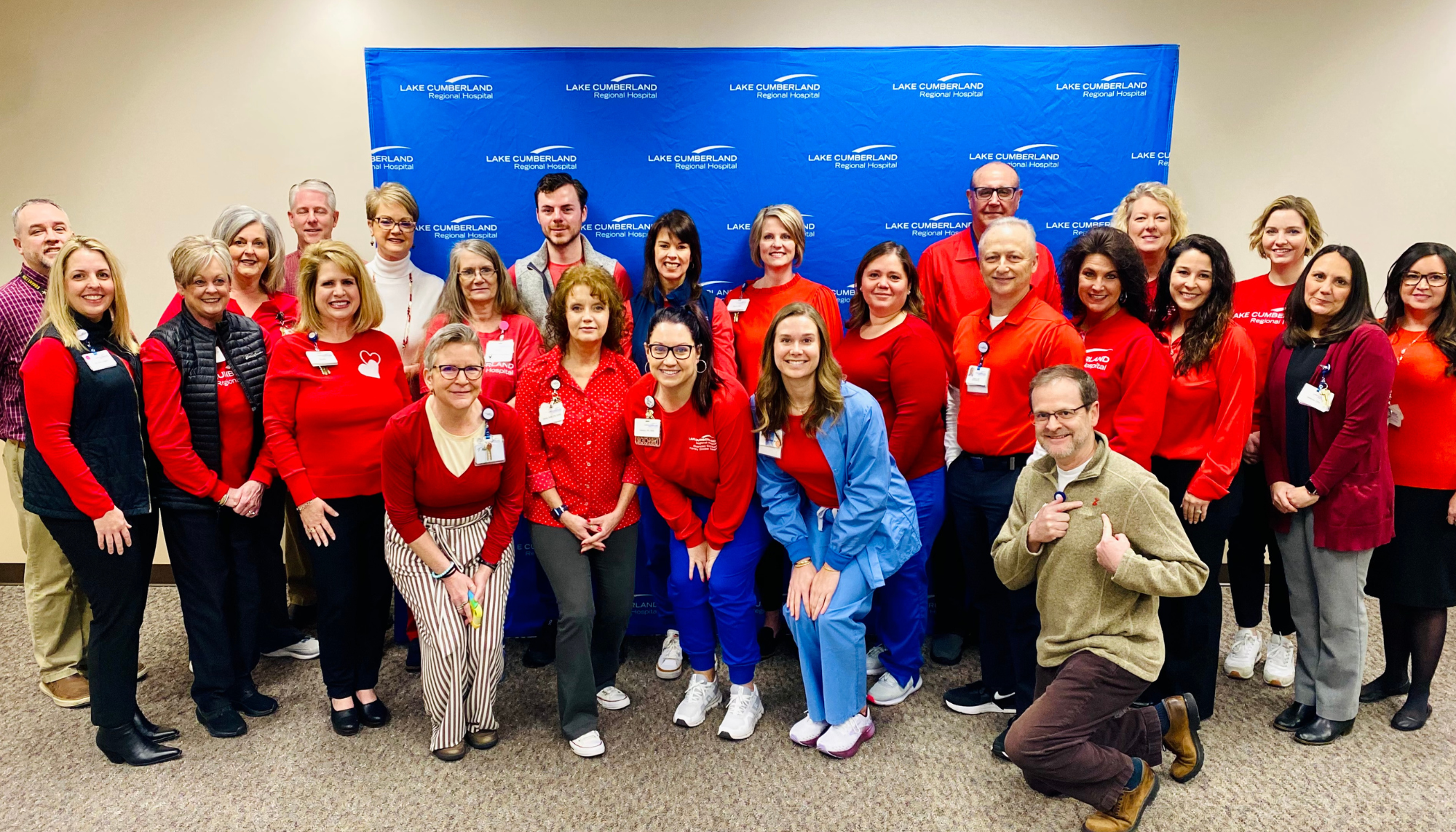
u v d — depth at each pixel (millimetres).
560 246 3064
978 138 3225
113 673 2338
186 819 2145
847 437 2287
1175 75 3182
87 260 2195
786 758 2410
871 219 3279
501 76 3166
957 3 3283
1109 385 2398
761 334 2922
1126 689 1959
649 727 2598
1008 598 2531
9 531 3775
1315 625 2463
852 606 2348
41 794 2250
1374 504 2275
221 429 2492
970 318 2568
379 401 2455
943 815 2139
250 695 2676
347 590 2488
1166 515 1896
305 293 2357
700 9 3270
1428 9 3301
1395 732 2484
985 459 2486
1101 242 2348
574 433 2412
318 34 3324
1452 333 2367
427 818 2146
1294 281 2809
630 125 3211
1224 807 2139
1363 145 3402
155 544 2424
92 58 3373
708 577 2537
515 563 3217
